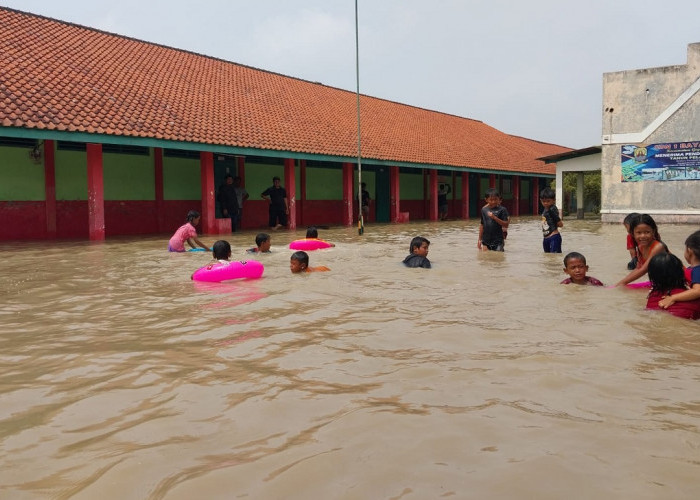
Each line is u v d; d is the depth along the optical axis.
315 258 8.79
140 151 16.17
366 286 5.95
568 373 2.94
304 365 3.17
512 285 5.94
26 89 12.48
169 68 18.62
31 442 2.21
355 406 2.51
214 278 6.39
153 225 16.52
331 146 19.36
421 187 27.47
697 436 2.16
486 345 3.54
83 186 14.88
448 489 1.78
